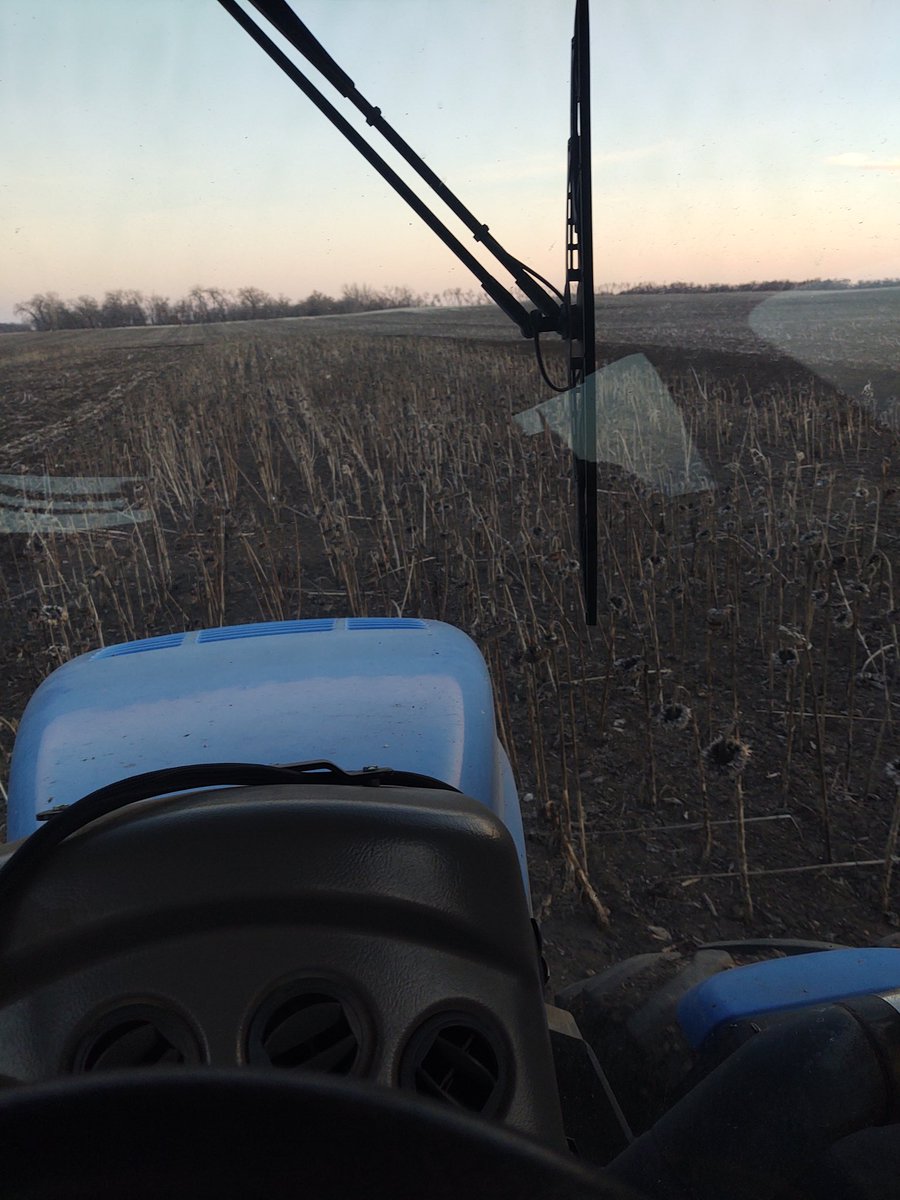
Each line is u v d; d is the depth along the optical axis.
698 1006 1.37
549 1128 0.92
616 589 5.82
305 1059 0.90
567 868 3.18
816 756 3.84
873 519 6.60
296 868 0.96
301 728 1.65
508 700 4.41
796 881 3.07
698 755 3.80
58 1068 0.85
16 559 7.51
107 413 14.73
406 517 7.59
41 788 1.52
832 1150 0.85
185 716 1.70
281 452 10.97
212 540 7.49
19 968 0.90
